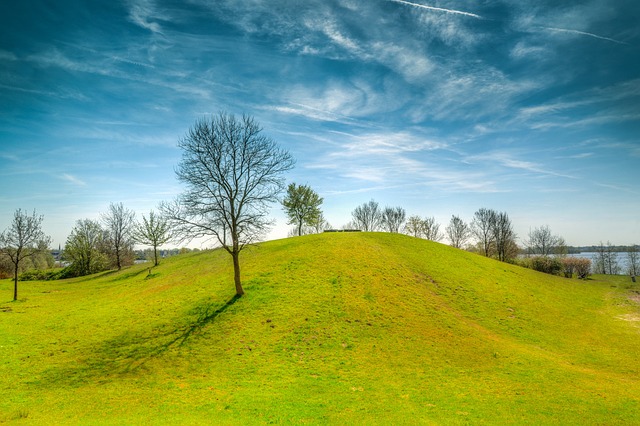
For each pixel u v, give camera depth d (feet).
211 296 143.33
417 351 106.73
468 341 115.55
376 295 143.95
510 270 216.33
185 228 135.23
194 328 117.19
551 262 285.43
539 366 98.48
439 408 71.51
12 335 116.78
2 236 176.04
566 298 180.55
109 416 65.87
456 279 174.19
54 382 84.84
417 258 194.80
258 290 144.77
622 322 149.79
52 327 126.11
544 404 73.82
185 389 80.84
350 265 170.30
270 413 67.62
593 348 118.42
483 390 82.07
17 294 196.13
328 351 104.63
